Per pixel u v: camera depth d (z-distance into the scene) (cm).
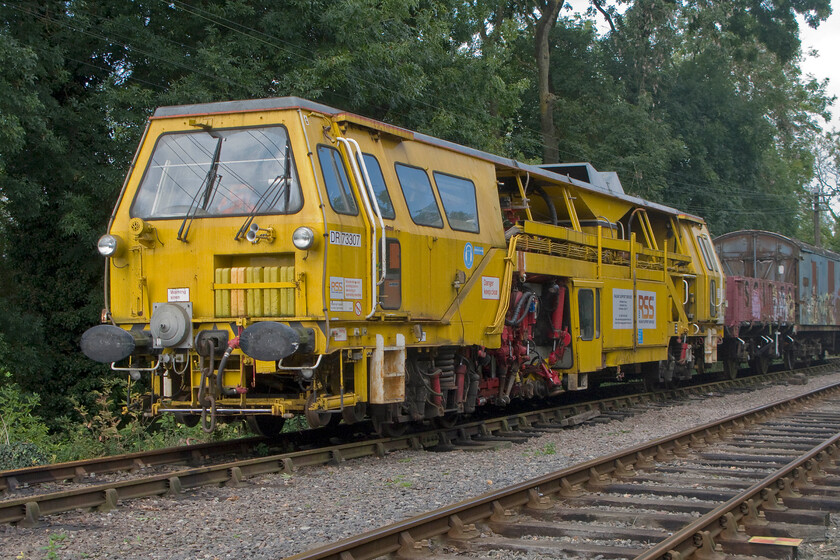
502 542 603
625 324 1553
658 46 3847
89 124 1798
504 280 1184
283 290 860
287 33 1891
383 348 934
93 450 1070
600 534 625
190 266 897
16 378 1709
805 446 1094
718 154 4206
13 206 1722
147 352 915
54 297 1884
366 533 559
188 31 1961
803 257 2806
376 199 948
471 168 1173
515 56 3850
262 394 923
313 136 888
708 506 702
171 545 591
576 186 1431
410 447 1053
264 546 590
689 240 1988
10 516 629
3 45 1455
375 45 1958
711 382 2150
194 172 920
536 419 1327
